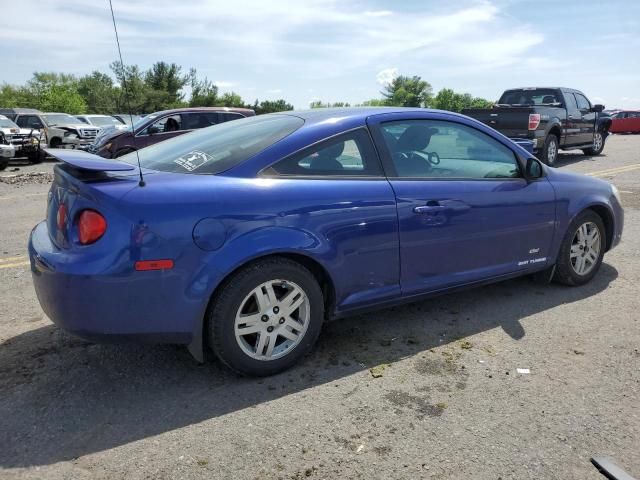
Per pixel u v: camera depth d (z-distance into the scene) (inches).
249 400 116.3
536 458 96.8
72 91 2583.7
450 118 154.3
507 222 157.3
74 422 108.5
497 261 158.6
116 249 106.3
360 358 135.0
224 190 115.7
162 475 92.8
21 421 108.7
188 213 110.7
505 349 139.1
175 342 115.3
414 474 92.9
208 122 537.3
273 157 124.6
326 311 134.3
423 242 140.8
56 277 108.3
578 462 95.7
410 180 140.6
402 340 144.9
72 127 850.1
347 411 111.7
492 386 121.0
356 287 133.0
